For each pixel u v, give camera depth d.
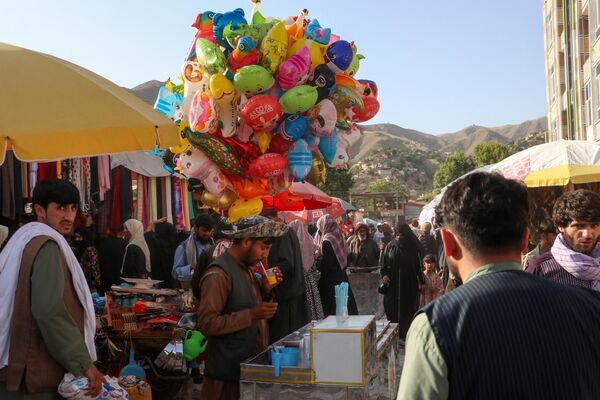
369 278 11.74
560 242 3.61
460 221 1.82
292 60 5.25
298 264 6.28
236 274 3.96
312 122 5.58
